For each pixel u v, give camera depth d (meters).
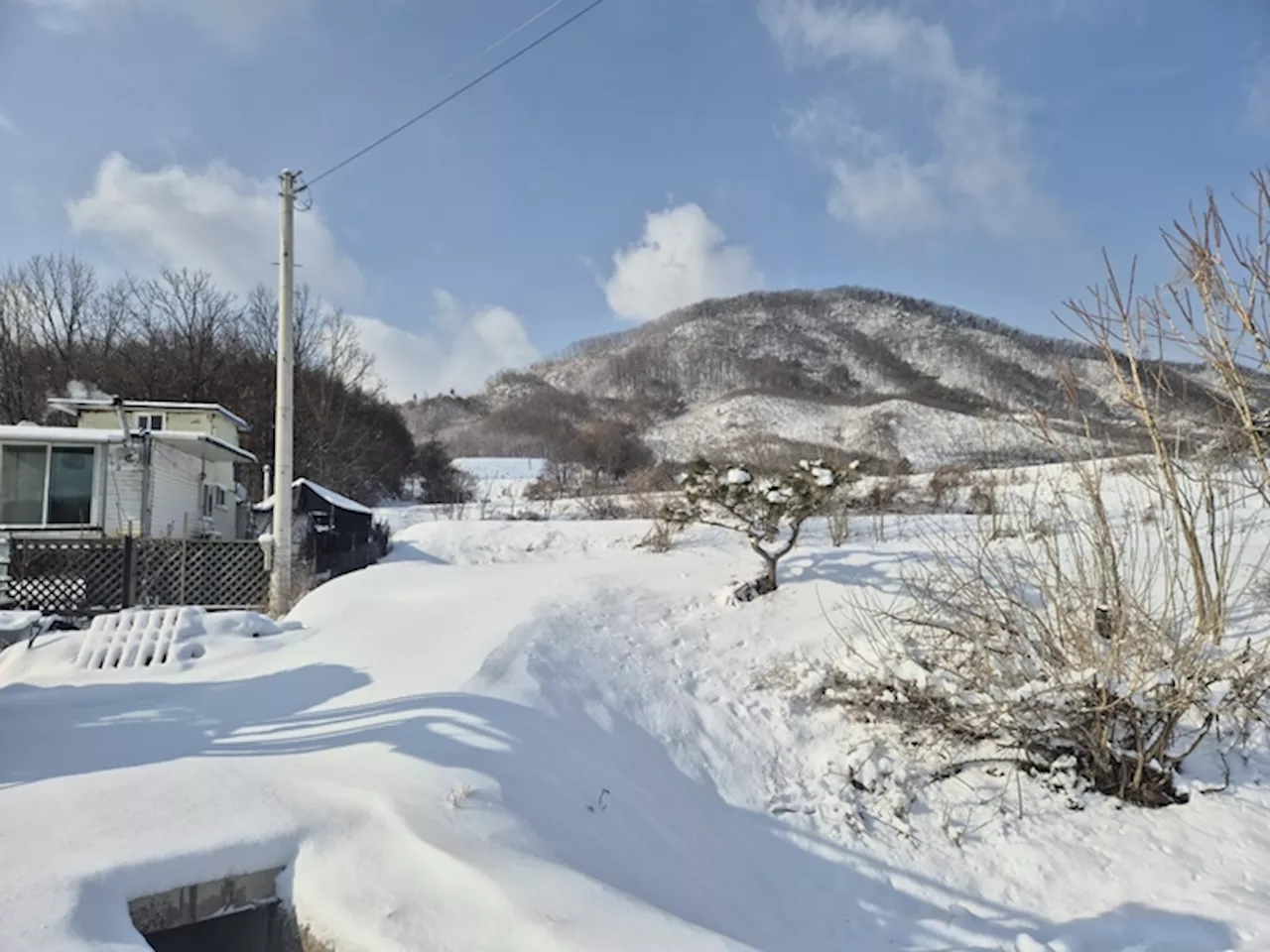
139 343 34.81
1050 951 3.29
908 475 17.34
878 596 6.97
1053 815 4.59
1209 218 4.58
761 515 7.68
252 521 24.72
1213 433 5.17
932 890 4.10
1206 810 4.45
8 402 31.22
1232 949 3.22
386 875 2.76
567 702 5.18
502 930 2.42
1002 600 5.64
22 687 5.61
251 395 35.97
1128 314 5.07
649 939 2.38
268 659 6.27
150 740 4.36
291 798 3.32
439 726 4.24
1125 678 4.73
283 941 2.75
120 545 10.44
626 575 8.18
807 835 4.52
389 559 15.90
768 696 5.88
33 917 2.34
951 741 5.12
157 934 2.66
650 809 4.21
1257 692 4.64
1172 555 5.94
